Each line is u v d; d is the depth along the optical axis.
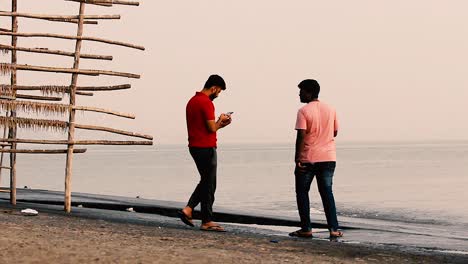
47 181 47.69
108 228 8.11
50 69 10.00
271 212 13.82
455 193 31.16
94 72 10.13
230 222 11.95
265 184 41.34
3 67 9.87
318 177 9.15
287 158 134.38
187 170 72.31
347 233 9.59
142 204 13.23
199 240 7.47
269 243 7.55
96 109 10.12
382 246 8.09
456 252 7.76
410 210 20.94
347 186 38.31
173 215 12.32
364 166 77.88
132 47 10.47
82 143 10.16
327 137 9.10
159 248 6.59
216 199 28.27
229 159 130.50
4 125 9.84
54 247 6.16
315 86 9.16
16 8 10.19
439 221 17.22
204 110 8.86
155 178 52.19
